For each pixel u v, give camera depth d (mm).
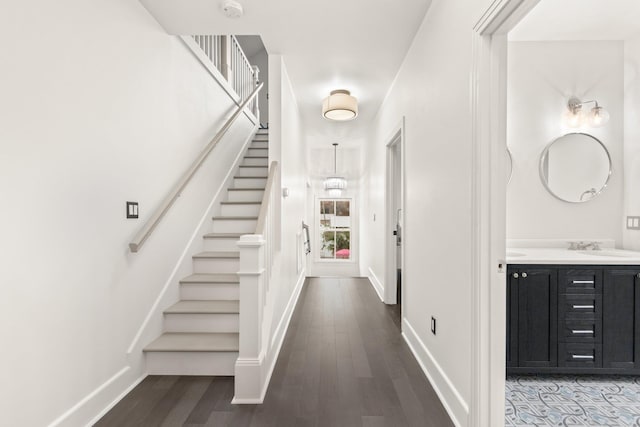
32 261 1447
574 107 2777
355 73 3412
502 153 1528
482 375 1524
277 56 3018
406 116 3021
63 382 1605
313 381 2195
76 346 1688
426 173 2398
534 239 2830
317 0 2203
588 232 2816
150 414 1834
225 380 2207
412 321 2773
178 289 2758
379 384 2158
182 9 2314
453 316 1851
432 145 2252
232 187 4164
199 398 1988
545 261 2215
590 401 2016
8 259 1348
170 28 2562
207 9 2316
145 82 2312
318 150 7391
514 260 2217
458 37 1791
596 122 2746
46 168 1516
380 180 4559
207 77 3426
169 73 2650
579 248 2738
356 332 3135
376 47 2871
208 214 3418
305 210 6012
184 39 2891
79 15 1708
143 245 2281
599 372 2215
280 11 2332
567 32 2676
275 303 2672
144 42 2299
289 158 3627
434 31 2201
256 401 1947
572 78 2812
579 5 2332
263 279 2193
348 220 7457
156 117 2457
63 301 1608
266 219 2404
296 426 1730
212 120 3570
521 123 2832
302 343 2861
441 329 2049
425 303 2402
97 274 1843
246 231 3506
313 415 1824
